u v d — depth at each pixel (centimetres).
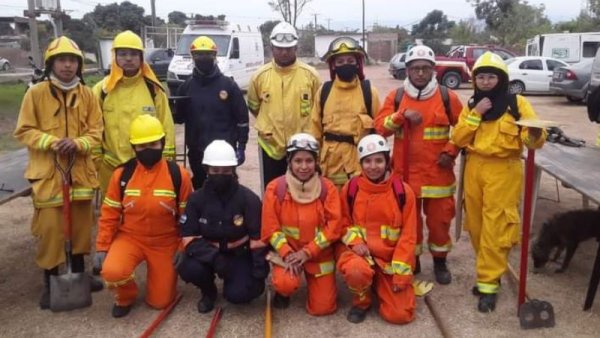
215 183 416
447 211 475
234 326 421
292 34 501
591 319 425
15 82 2323
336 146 474
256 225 427
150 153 423
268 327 408
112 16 5522
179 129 1360
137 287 471
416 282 484
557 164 546
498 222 428
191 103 527
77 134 442
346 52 462
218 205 421
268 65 525
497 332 407
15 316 438
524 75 2058
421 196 467
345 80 471
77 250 457
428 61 448
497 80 417
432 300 456
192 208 425
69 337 407
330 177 480
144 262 545
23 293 480
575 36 2366
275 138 512
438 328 416
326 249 433
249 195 429
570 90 1766
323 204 427
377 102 480
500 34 4631
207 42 517
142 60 487
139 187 428
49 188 432
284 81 511
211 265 423
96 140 446
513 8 4716
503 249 433
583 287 483
